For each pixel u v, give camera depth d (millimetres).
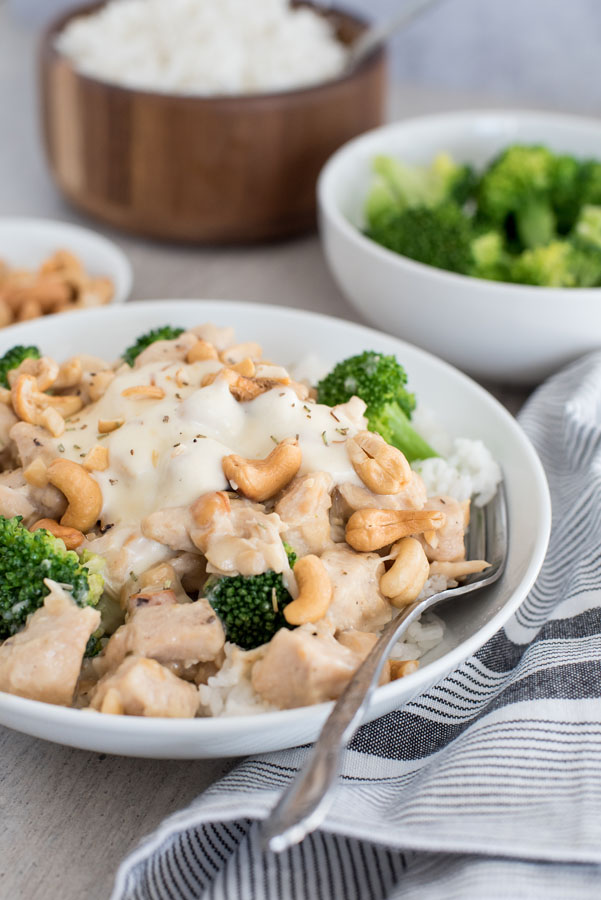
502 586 510
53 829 456
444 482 555
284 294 775
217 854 442
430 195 798
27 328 622
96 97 760
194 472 491
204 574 503
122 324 635
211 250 830
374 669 441
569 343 648
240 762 481
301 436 512
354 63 834
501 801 433
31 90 1097
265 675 451
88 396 549
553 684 476
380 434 562
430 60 1199
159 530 484
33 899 435
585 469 594
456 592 500
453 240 720
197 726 423
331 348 628
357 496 504
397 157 828
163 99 747
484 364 673
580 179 786
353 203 803
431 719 493
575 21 1121
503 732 458
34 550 472
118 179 785
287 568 476
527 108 1126
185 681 466
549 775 442
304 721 428
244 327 636
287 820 386
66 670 448
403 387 585
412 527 499
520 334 647
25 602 468
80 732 430
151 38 834
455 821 426
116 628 492
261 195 788
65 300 723
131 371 547
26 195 893
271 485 494
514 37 1153
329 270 808
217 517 480
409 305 662
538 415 623
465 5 1147
